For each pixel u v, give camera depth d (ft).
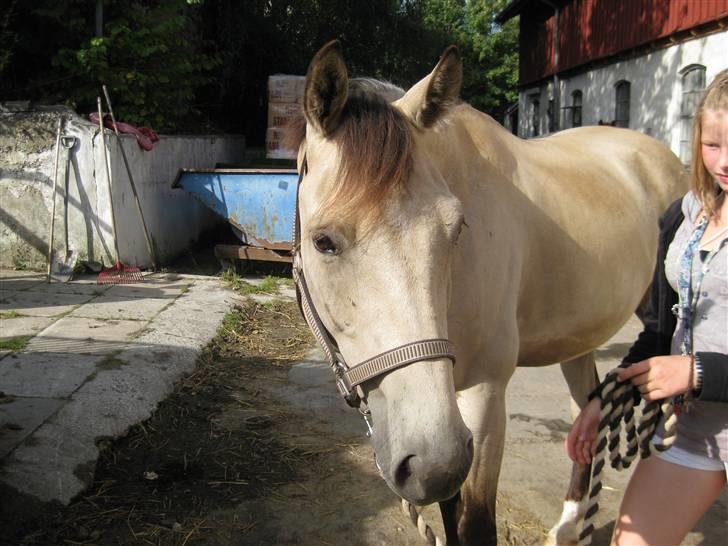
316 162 5.06
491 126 7.23
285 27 39.06
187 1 25.22
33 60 25.21
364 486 9.19
